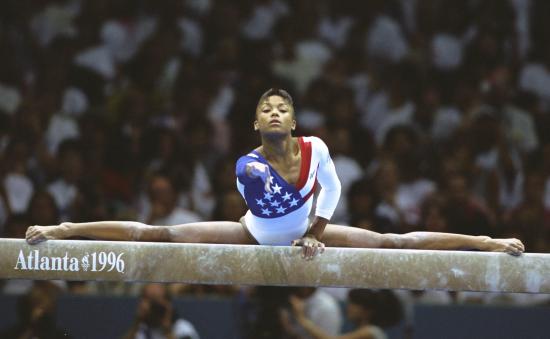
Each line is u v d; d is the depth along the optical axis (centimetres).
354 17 4456
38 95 3862
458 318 2809
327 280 1892
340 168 3506
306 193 1862
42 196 3052
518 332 2795
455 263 1888
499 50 4147
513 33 4300
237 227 1995
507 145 3700
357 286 1892
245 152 3628
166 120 3766
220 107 3959
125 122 3738
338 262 1891
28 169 3500
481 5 4362
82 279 1903
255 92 3797
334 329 2669
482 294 3047
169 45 4084
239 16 4391
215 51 4247
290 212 1878
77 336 2795
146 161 3509
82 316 2800
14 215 3038
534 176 3428
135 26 4341
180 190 3341
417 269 1888
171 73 4028
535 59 4356
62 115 3775
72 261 1900
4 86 3900
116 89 3941
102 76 3953
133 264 1898
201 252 1898
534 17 4509
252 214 1916
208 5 4462
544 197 3556
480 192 3519
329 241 2003
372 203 3147
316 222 1930
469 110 3881
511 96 4022
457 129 3716
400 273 1889
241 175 1769
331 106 3809
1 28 4203
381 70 4284
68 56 4038
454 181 3269
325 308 2662
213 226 1995
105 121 3709
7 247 1898
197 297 2831
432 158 3656
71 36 4175
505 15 4316
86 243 1903
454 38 4388
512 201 3591
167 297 2659
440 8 4444
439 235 2003
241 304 2723
